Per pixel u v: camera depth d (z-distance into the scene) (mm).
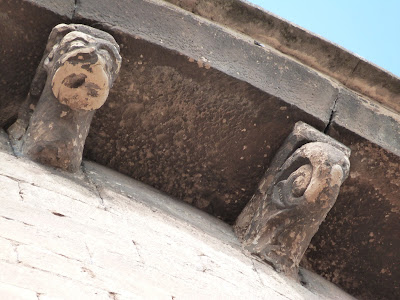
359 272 18172
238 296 14242
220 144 17172
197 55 16672
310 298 15883
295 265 16344
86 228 13680
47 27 16047
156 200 16453
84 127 15570
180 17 17031
